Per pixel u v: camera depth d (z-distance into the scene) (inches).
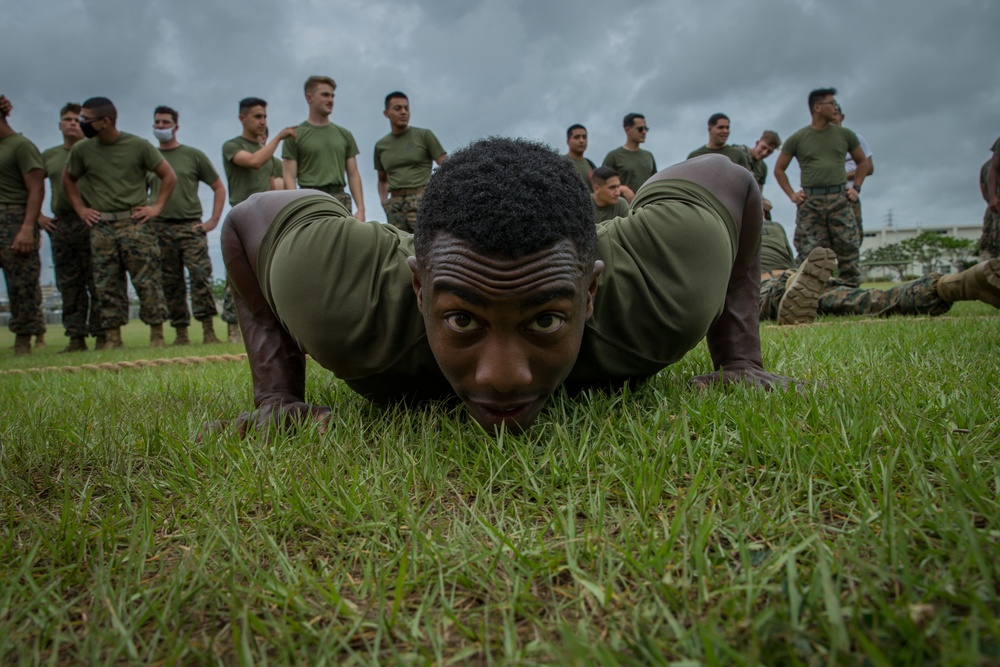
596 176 312.5
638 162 390.0
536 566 57.5
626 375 102.3
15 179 358.9
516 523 68.1
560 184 72.4
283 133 320.5
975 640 40.8
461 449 86.2
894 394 95.3
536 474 78.1
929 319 238.2
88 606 58.4
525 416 81.2
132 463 91.7
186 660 49.7
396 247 95.2
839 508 66.8
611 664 41.9
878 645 44.2
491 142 76.7
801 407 93.3
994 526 57.4
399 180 346.3
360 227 95.9
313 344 93.2
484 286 70.3
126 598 57.6
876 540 56.2
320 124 328.8
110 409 122.8
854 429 80.0
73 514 73.7
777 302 307.7
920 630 44.1
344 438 94.7
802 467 73.6
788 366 130.8
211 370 193.9
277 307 96.3
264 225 102.5
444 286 72.0
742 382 105.8
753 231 110.1
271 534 69.1
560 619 50.8
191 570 61.1
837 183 356.5
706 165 107.4
